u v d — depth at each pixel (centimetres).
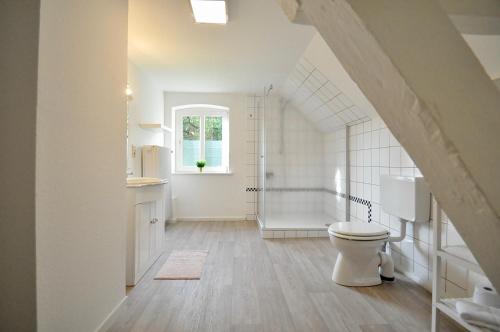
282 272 226
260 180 430
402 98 40
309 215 420
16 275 93
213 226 388
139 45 258
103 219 140
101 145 138
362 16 37
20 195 93
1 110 93
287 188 432
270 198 430
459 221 49
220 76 348
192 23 218
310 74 298
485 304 122
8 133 93
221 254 270
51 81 100
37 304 94
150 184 225
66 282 110
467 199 42
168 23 218
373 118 275
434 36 38
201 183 430
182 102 425
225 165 444
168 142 424
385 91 44
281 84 376
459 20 71
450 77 38
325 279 212
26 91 93
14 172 93
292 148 431
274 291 192
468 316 114
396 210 213
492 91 38
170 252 276
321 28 51
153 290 194
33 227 93
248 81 367
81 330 121
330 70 262
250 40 247
